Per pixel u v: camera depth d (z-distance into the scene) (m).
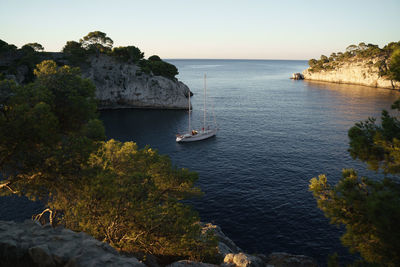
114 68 104.00
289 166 46.66
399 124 9.08
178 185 17.55
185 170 17.98
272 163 48.28
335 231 29.03
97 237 13.38
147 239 13.70
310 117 86.88
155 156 18.39
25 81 83.06
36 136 10.36
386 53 171.62
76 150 11.52
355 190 8.50
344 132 68.19
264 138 64.50
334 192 9.01
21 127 10.27
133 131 71.38
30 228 12.08
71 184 12.55
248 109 103.19
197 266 14.98
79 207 12.86
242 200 35.34
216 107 108.25
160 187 17.27
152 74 108.69
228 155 53.28
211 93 149.00
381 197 7.04
